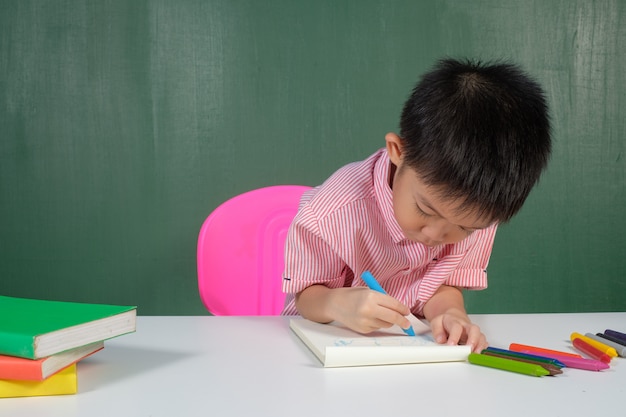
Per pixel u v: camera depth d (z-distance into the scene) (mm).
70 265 1858
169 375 709
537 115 778
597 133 1952
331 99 1858
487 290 1948
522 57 1911
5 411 603
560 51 1923
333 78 1855
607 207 1968
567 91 1935
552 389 668
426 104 796
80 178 1846
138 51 1828
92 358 774
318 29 1849
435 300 1067
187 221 1854
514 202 766
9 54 1824
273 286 1381
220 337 875
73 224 1852
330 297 910
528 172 762
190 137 1845
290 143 1856
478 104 756
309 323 908
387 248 1048
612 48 1939
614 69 1944
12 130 1837
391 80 1866
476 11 1885
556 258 1962
